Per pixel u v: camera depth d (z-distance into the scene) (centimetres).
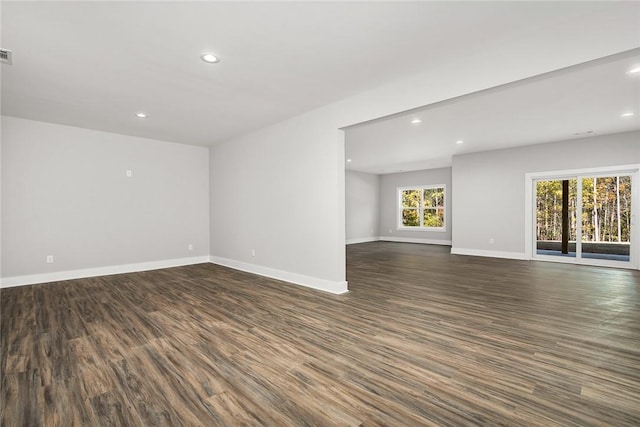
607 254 586
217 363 219
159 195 593
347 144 644
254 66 297
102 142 527
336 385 191
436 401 174
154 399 177
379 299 375
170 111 425
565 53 229
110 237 535
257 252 532
